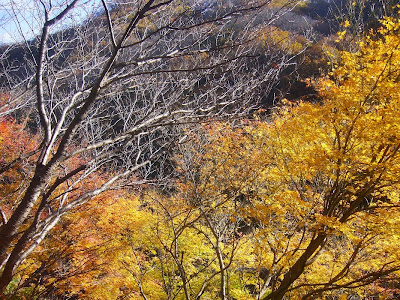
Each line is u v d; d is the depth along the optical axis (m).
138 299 8.46
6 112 4.12
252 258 7.54
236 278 8.38
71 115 4.27
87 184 5.62
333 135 5.98
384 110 5.00
